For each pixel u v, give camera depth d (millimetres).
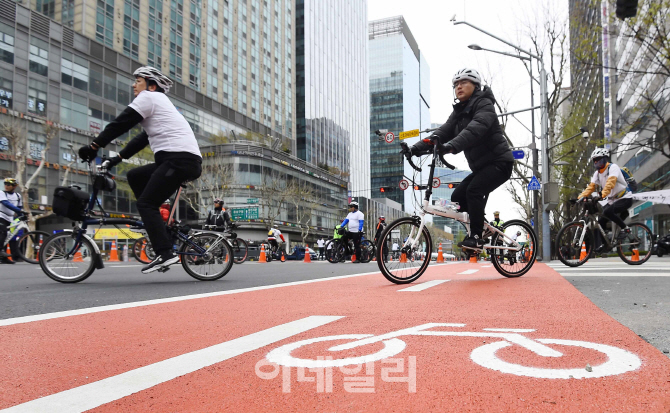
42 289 4781
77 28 36906
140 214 5203
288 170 56969
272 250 23859
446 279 5305
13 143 27609
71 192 5465
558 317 2598
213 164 44938
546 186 14023
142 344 2156
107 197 36688
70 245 5652
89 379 1618
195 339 2232
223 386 1492
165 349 2041
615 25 18484
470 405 1269
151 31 43250
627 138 37406
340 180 75188
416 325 2402
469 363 1658
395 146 131250
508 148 4906
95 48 37688
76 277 5652
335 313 2881
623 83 35531
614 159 47719
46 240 5695
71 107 35656
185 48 47469
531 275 5703
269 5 64188
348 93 93188
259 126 59719
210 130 50562
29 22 32969
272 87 63656
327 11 84438
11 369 1765
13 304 3584
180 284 5234
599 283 4484
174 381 1562
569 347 1872
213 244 5801
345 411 1252
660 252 13500
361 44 103875
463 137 4672
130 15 41062
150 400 1391
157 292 4371
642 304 3049
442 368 1606
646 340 1996
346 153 89750
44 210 33188
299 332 2285
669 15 15180
